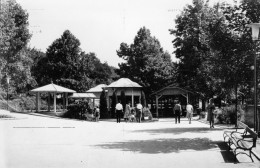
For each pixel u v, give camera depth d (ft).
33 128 86.33
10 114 131.54
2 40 125.90
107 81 374.02
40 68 284.20
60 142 57.88
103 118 162.09
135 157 41.27
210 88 140.36
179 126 100.12
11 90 199.72
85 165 35.94
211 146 51.19
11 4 139.33
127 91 184.34
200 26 174.91
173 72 224.74
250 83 57.47
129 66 262.67
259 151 43.14
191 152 45.14
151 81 245.45
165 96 216.13
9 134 70.08
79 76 285.02
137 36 270.46
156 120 143.64
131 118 136.77
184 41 180.24
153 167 34.55
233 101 114.42
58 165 36.09
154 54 256.73
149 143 56.03
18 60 204.74
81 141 59.72
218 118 106.83
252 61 55.36
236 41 55.36
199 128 89.71
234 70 56.75
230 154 42.86
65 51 281.74
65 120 123.34
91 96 239.91
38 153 45.14
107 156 42.24
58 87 170.09
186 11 183.93
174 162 37.35
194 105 207.41
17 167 34.96
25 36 209.46
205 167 33.99
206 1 181.27
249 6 54.34
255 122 54.49
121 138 64.64
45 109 222.89
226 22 56.75
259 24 51.31
